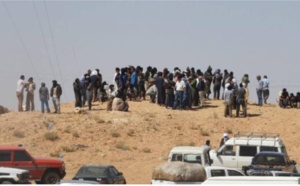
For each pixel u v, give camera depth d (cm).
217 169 8088
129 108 14562
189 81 14938
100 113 14062
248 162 9906
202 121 13988
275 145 9994
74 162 11800
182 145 12875
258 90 15362
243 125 13925
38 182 9550
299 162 12150
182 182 6938
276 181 4281
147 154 12356
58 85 14200
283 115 14525
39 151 12250
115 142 12744
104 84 15162
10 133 12975
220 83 15675
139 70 15375
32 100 14550
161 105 14850
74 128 13150
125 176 10844
